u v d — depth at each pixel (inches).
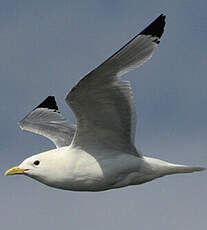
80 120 514.9
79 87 487.8
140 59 479.8
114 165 532.4
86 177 532.4
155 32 473.4
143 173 542.0
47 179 537.6
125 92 495.8
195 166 541.6
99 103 503.5
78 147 533.0
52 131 639.8
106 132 525.3
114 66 479.8
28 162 540.7
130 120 512.4
